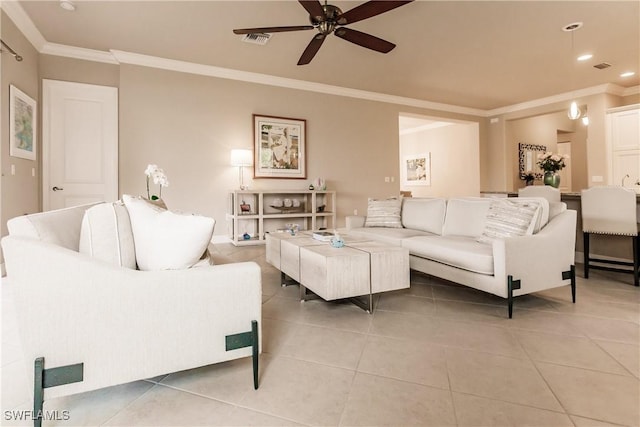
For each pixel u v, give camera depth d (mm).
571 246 2432
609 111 5523
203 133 4742
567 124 7969
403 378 1448
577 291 2703
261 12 3260
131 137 4328
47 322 1097
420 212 3684
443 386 1384
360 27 3561
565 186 8141
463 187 7832
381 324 2059
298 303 2465
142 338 1210
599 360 1580
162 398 1329
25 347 1082
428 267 2754
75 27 3531
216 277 1308
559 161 4230
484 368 1521
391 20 3426
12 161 3154
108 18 3355
